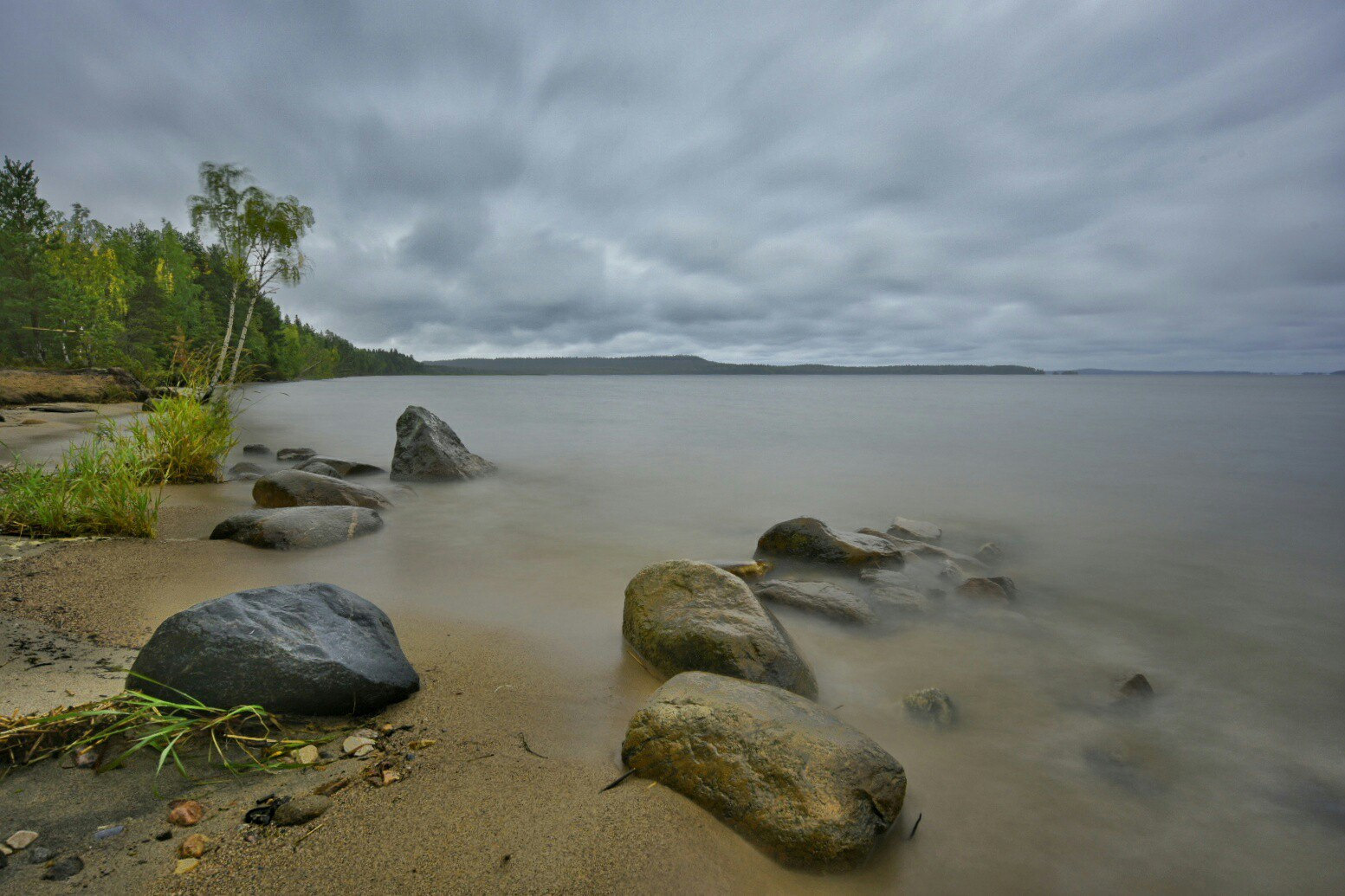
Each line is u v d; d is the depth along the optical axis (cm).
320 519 654
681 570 433
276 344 7600
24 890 178
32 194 4962
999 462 1560
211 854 200
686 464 1488
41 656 323
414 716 310
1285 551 804
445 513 876
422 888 193
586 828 231
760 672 353
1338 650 494
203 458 954
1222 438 2111
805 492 1167
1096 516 1000
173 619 288
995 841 263
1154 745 348
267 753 259
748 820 239
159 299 5744
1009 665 444
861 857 236
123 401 2634
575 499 1042
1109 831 274
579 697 350
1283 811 295
